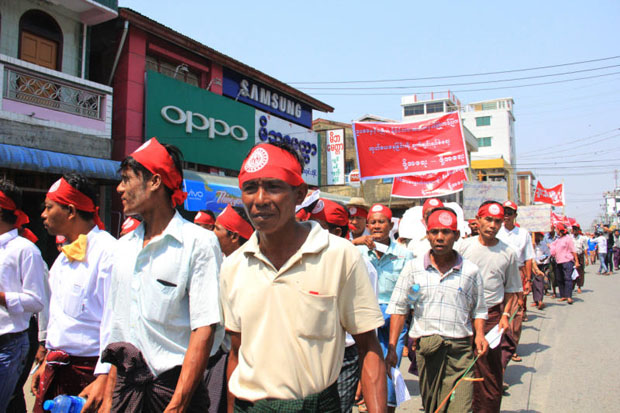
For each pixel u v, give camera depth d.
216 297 2.07
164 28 11.45
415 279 3.42
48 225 2.87
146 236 2.25
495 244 4.36
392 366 3.39
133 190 2.19
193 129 12.28
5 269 2.94
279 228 1.71
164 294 2.06
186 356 1.99
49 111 9.22
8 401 2.99
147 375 2.05
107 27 11.02
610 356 6.23
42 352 3.27
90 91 9.95
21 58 9.31
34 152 8.16
